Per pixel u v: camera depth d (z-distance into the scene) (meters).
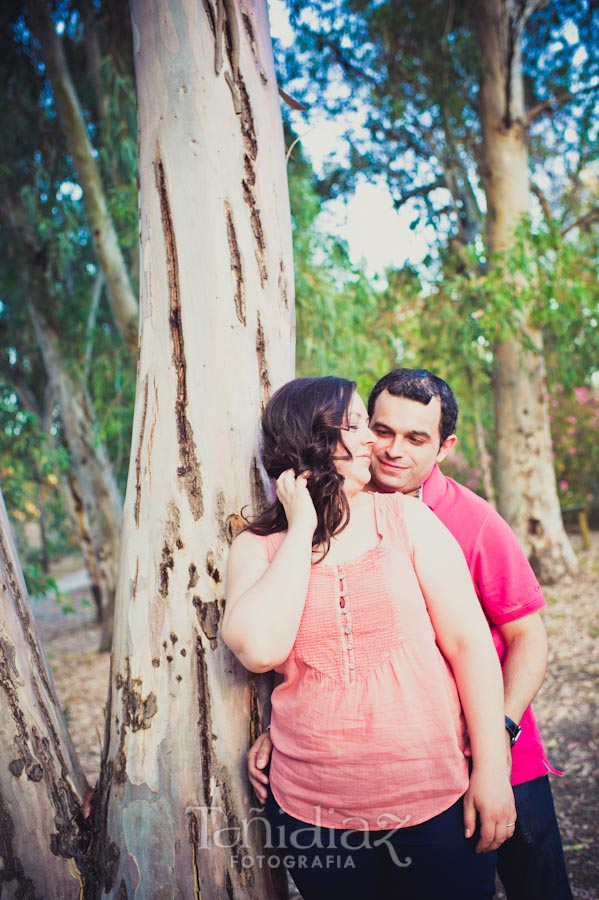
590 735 4.03
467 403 9.60
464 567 1.43
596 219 8.27
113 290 6.62
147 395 1.71
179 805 1.61
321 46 8.25
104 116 6.74
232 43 1.70
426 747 1.32
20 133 7.51
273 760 1.47
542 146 9.38
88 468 8.25
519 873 1.72
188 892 1.60
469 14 7.87
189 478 1.66
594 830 2.98
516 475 8.30
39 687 1.74
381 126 8.91
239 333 1.70
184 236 1.67
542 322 7.64
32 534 22.25
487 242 8.07
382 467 1.83
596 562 8.91
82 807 1.75
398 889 1.34
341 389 1.47
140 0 1.70
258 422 1.72
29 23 6.06
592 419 11.48
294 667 1.40
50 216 7.84
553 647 5.80
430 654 1.35
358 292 6.97
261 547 1.47
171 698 1.63
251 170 1.74
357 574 1.38
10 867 1.62
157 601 1.65
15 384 10.30
